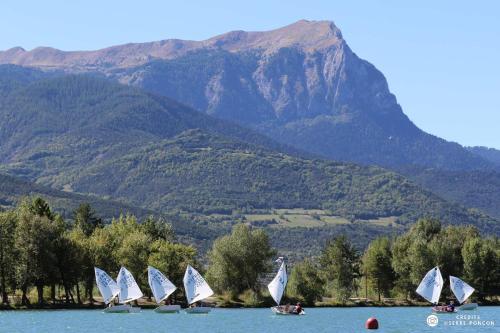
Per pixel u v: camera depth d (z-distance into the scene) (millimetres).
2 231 179500
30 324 152625
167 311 184875
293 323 162750
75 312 179875
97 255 197375
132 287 185250
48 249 181000
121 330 144875
